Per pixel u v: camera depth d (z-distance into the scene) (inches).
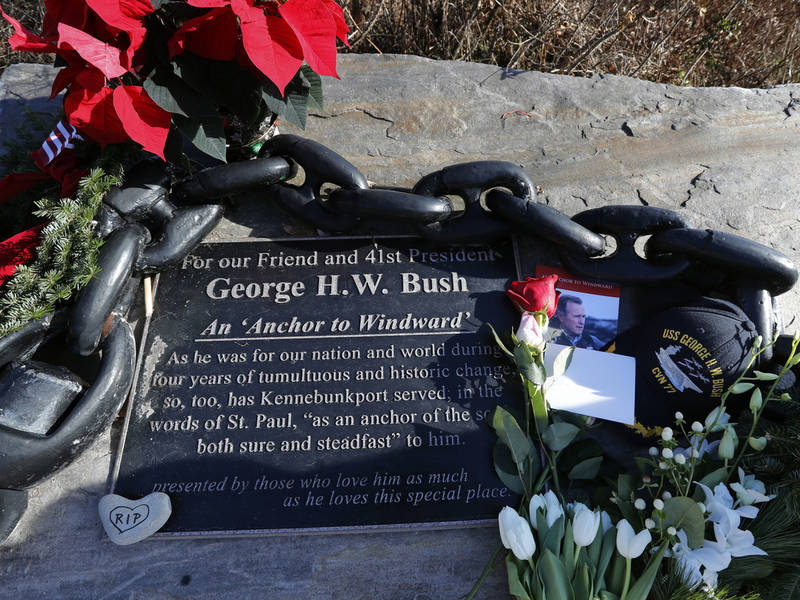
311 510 34.9
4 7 70.8
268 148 43.0
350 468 35.7
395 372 38.0
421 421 36.8
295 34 35.2
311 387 37.6
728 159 48.4
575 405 37.3
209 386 37.6
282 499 35.1
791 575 31.7
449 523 34.7
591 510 34.6
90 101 35.5
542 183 47.1
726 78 72.7
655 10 70.9
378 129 49.5
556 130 49.8
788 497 32.8
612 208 40.3
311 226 43.3
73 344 35.3
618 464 36.2
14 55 67.5
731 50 73.1
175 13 35.4
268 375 37.9
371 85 51.4
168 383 37.6
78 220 36.6
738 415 36.8
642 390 37.5
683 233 38.7
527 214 39.5
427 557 34.5
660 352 37.4
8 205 44.6
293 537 34.9
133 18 34.1
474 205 41.3
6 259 38.1
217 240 42.3
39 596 33.5
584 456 36.0
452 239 41.1
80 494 35.7
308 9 35.2
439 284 40.8
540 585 31.4
